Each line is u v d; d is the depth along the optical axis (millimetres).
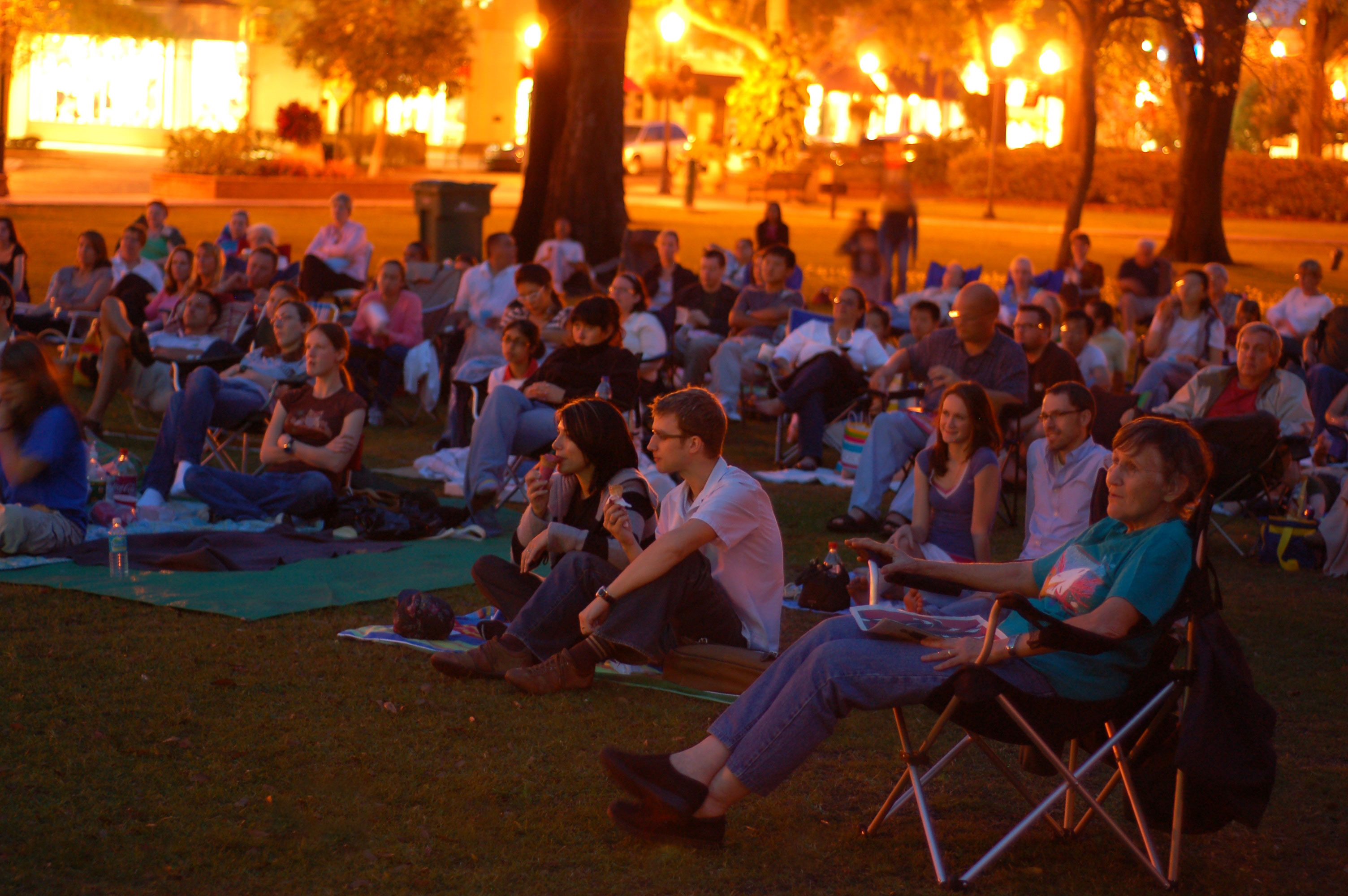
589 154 18203
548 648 4895
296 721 4383
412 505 7230
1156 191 37469
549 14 18578
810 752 3520
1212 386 7887
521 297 9469
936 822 3910
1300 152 37969
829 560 6223
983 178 39781
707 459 4629
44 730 4172
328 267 12812
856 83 51562
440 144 49375
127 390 9359
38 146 39562
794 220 29953
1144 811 3611
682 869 3520
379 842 3574
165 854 3424
